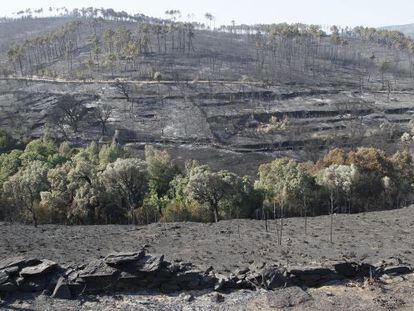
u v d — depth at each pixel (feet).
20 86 506.48
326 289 92.84
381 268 98.78
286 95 492.13
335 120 431.43
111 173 178.70
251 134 398.62
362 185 201.36
